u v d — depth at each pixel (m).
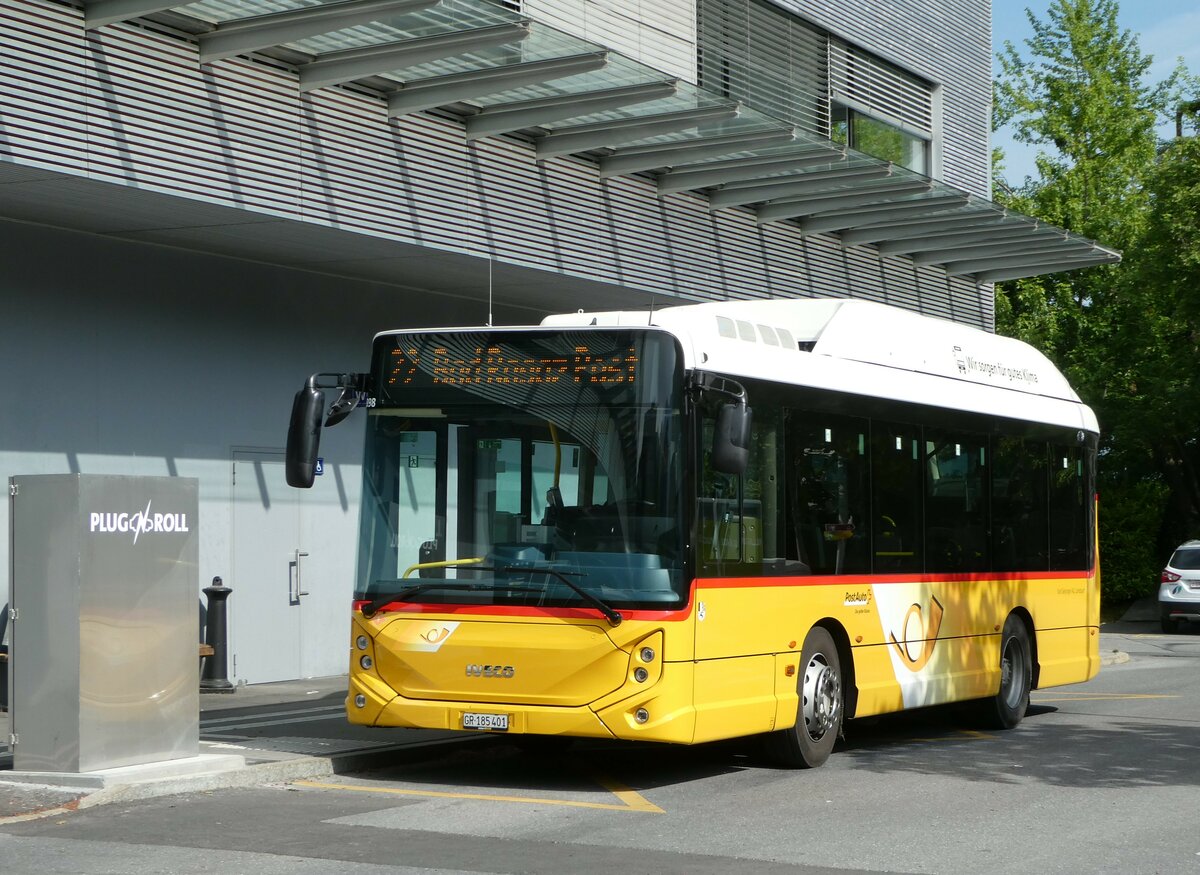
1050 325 39.38
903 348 13.29
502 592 10.11
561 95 16.09
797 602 11.25
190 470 16.16
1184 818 9.38
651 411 10.09
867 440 12.42
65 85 12.58
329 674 17.95
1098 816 9.41
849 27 24.45
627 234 18.86
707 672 10.14
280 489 17.30
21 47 12.23
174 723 10.16
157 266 15.81
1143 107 42.72
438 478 10.48
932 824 9.09
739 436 9.74
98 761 9.67
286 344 17.31
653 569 9.91
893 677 12.52
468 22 13.81
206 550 16.36
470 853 8.00
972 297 26.59
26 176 12.56
